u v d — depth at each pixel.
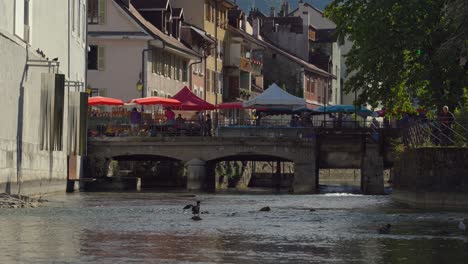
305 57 163.88
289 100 85.44
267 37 164.00
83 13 75.81
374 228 31.62
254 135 80.81
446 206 44.59
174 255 23.08
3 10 47.66
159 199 55.78
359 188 84.62
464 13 48.66
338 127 78.12
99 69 94.62
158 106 96.62
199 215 38.56
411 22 60.25
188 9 119.88
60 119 55.66
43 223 32.53
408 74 61.78
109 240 26.39
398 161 53.44
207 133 81.06
